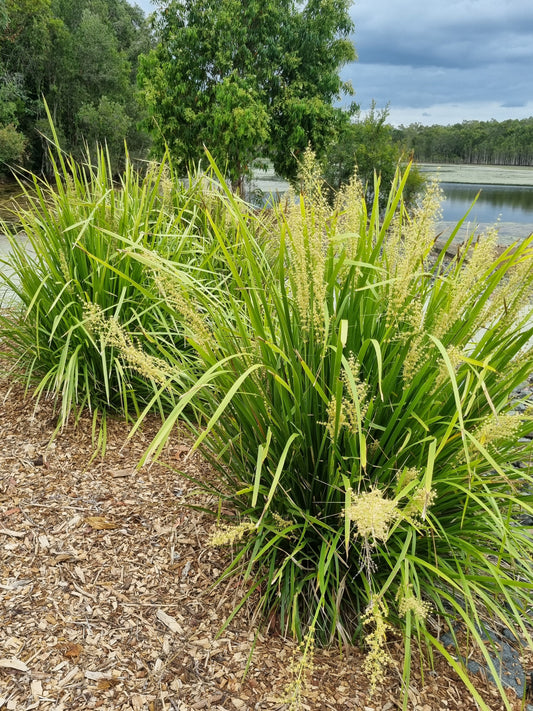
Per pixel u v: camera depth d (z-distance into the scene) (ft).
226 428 7.43
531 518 8.79
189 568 7.63
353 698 5.92
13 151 89.71
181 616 6.88
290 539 7.07
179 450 10.33
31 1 106.73
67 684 5.90
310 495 6.93
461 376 6.52
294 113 59.67
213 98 60.64
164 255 11.44
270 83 62.49
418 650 6.61
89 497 8.98
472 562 6.89
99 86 120.26
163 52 62.39
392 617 6.58
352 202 7.05
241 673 6.16
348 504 5.17
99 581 7.34
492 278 6.25
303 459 6.77
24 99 106.11
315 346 6.58
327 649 6.57
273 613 6.82
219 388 6.89
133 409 11.55
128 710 5.66
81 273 11.21
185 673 6.13
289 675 6.16
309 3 63.98
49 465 9.73
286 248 7.72
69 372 10.10
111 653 6.31
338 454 6.17
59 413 11.28
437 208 6.47
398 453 6.13
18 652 6.23
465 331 6.61
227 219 12.12
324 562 6.32
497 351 6.63
